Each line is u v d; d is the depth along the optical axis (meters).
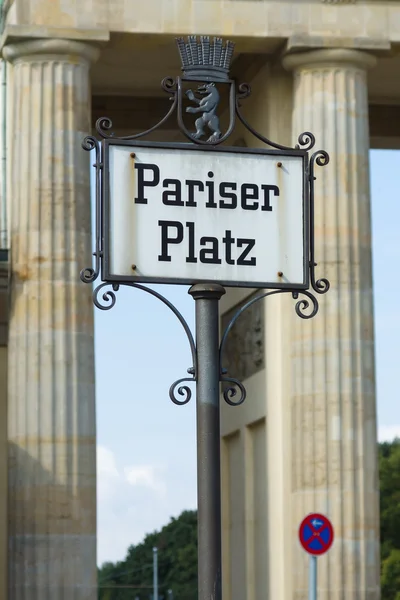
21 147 61.97
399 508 182.12
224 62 14.41
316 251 62.75
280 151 14.02
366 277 63.06
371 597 60.41
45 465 59.69
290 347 64.06
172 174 13.81
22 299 61.00
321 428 61.53
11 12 62.81
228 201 13.86
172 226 13.75
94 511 60.19
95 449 60.84
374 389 62.62
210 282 13.79
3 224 67.75
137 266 13.67
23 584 58.84
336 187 63.09
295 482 62.00
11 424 60.66
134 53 65.88
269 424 66.00
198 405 13.94
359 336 62.41
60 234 61.16
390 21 64.19
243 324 70.38
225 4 63.16
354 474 61.22
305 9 63.72
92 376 61.16
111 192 13.70
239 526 71.06
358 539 60.66
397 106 79.19
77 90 62.25
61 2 62.25
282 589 63.72
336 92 63.81
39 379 60.31
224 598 73.12
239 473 71.06
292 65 64.25
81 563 59.25
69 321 60.81
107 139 13.73
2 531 67.06
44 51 62.03
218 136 14.08
